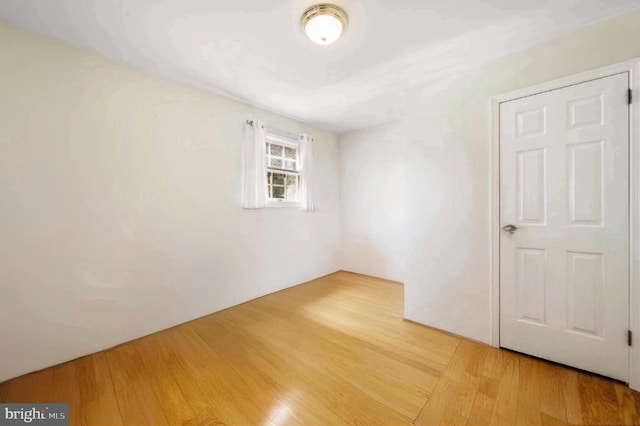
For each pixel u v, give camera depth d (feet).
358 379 5.32
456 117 7.00
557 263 5.61
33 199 5.65
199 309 8.48
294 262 11.75
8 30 5.39
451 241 7.11
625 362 4.95
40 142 5.72
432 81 7.63
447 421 4.25
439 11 5.18
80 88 6.24
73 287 6.16
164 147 7.65
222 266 9.10
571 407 4.47
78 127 6.20
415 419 4.30
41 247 5.75
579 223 5.36
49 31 5.63
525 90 5.89
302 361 5.98
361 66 7.13
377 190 12.85
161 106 7.59
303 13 5.22
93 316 6.44
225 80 7.94
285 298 10.19
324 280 12.62
